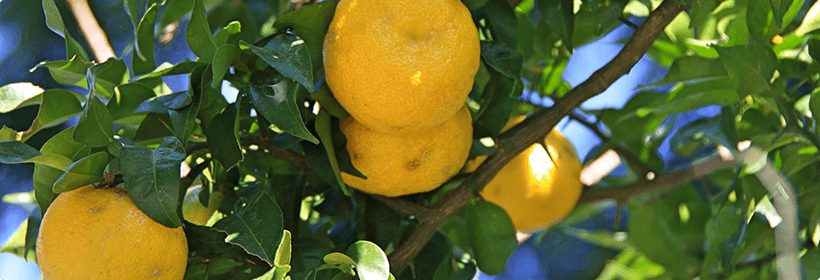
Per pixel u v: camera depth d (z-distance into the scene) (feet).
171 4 3.80
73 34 5.76
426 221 3.64
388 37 3.38
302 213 3.78
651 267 4.55
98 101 3.43
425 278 3.66
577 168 3.91
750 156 3.68
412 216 3.71
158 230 3.42
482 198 3.74
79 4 3.83
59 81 3.62
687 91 3.85
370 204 3.65
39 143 5.74
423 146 3.50
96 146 3.44
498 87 3.60
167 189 3.38
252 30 3.80
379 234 3.63
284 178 3.62
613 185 4.37
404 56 3.37
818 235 3.71
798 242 3.75
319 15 3.43
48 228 3.41
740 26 3.93
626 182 4.37
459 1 3.45
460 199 3.64
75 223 3.39
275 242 3.41
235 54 3.43
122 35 5.61
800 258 3.84
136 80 3.51
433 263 3.67
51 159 3.45
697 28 4.03
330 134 3.49
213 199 3.61
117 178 3.47
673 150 4.01
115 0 5.69
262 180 3.59
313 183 3.68
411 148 3.50
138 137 3.54
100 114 3.43
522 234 4.10
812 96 3.68
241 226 3.42
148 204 3.37
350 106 3.43
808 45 3.73
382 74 3.38
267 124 3.54
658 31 3.60
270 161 3.64
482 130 3.63
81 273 3.38
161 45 3.81
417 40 3.38
